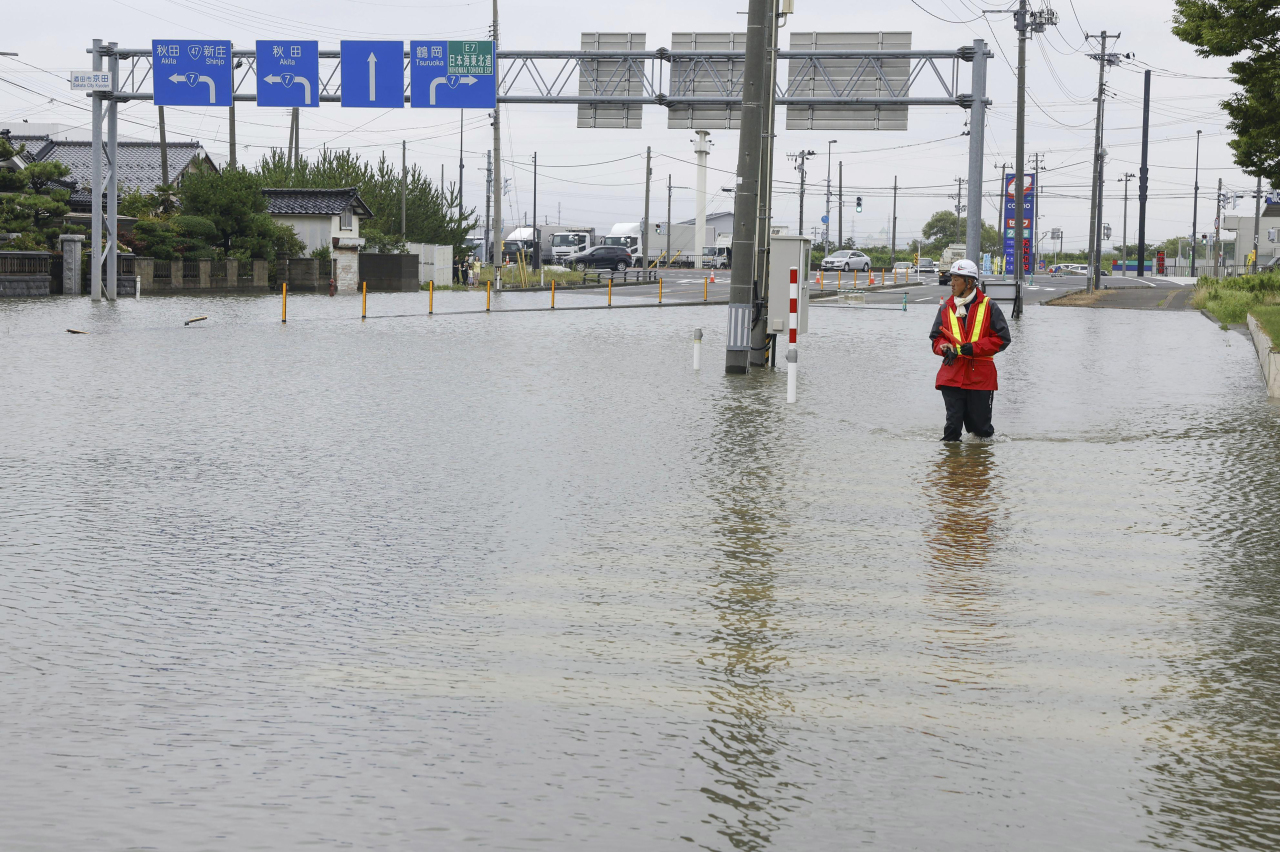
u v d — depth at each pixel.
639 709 10.20
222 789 8.52
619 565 15.23
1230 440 25.83
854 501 19.42
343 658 11.51
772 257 40.25
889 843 7.79
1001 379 37.81
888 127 69.06
